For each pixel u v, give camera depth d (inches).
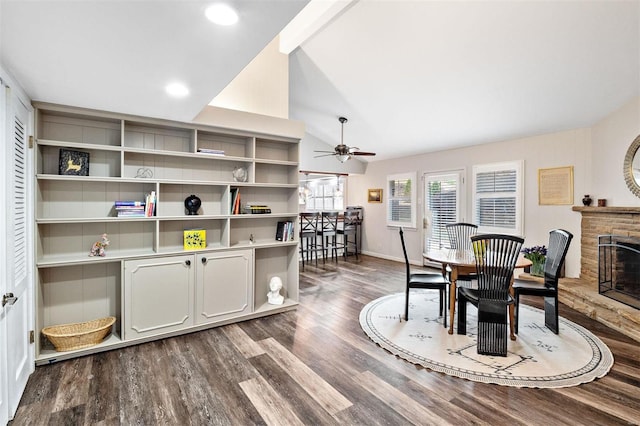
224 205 137.9
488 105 168.7
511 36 122.4
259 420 76.6
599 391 88.1
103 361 103.3
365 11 131.3
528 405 82.2
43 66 73.7
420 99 178.2
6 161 75.0
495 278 110.3
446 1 116.4
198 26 57.4
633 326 121.0
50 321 110.0
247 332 127.6
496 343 108.1
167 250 126.2
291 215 154.9
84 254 114.4
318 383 92.0
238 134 137.3
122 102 100.0
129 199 123.0
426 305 161.5
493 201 213.2
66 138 111.5
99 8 51.4
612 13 104.7
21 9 51.1
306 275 227.5
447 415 78.3
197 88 88.0
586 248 165.9
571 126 173.3
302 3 50.5
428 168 256.2
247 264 139.7
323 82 188.7
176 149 132.0
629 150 144.3
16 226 83.4
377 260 286.7
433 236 253.0
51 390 87.5
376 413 79.1
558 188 181.8
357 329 131.0
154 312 118.4
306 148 279.7
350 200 333.4
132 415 78.0
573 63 127.9
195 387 89.7
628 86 135.0
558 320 135.6
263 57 150.3
